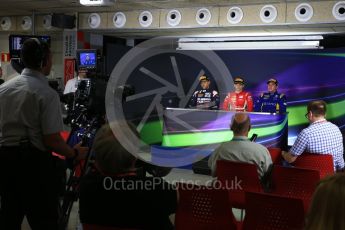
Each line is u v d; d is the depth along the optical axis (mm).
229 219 2498
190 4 7383
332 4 6594
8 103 2232
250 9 7234
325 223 1049
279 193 3055
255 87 9133
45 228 2297
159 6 7645
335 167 3867
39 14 9016
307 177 2906
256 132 6574
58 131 2234
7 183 2271
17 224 2324
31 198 2271
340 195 1051
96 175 1729
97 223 1687
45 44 2289
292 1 6793
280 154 3955
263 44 8312
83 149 2463
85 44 8883
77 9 8289
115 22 8328
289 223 2193
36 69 2275
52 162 2324
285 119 6551
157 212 1624
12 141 2230
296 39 8039
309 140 3701
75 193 2791
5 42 9977
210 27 7648
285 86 8789
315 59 8422
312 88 8492
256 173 3047
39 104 2197
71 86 6668
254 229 2316
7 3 7770
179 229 2643
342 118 8133
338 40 8461
